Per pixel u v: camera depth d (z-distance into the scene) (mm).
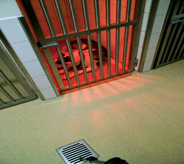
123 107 1791
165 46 2146
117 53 1944
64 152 1421
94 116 1723
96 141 1474
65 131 1603
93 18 2510
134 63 2254
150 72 2326
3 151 1489
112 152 1372
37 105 1969
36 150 1468
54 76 1852
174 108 1724
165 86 2039
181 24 1861
